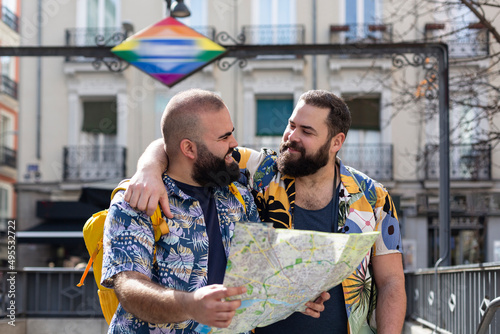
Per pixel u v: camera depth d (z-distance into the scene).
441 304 5.07
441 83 5.75
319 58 15.09
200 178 1.78
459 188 13.84
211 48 5.45
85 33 15.60
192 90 1.82
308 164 1.99
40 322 6.46
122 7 15.52
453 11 8.16
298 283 1.54
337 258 1.52
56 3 15.68
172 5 5.74
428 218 13.25
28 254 13.85
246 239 1.46
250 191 2.12
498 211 11.86
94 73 15.38
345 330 2.00
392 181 14.38
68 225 13.36
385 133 14.55
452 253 12.91
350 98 7.04
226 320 1.43
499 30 7.43
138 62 5.50
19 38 16.28
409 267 13.20
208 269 1.75
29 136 15.41
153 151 1.86
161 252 1.71
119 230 1.63
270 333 2.01
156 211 1.70
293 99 15.19
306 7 15.23
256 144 15.20
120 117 15.28
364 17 15.06
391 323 1.92
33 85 15.54
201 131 1.75
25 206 15.20
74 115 15.43
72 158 15.32
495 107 5.74
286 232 1.48
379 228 2.07
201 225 1.76
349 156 14.72
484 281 3.85
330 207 2.07
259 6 15.34
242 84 15.23
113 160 15.23
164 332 1.66
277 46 5.77
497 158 13.82
